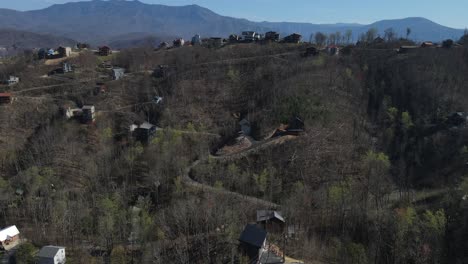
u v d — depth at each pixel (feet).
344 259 299.38
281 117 558.15
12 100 597.11
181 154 494.18
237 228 322.14
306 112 549.95
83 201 398.01
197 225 333.62
